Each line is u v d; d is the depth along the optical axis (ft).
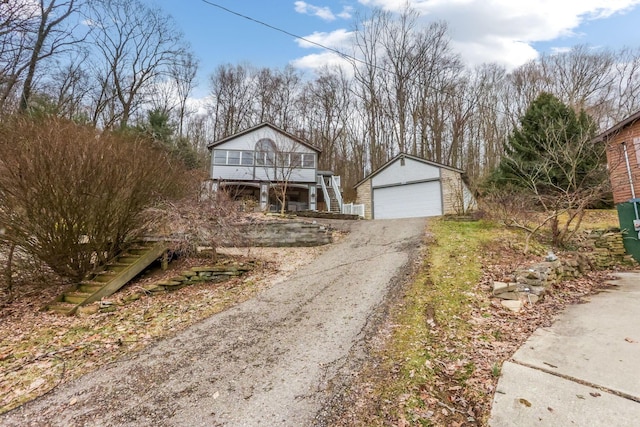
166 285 19.33
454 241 26.81
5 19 33.96
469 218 36.29
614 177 32.35
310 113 100.42
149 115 66.90
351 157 96.22
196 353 11.76
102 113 61.67
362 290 17.87
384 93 84.28
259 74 104.63
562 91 78.13
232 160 59.47
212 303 17.28
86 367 11.02
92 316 15.99
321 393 9.08
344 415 8.16
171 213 22.26
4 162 16.16
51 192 16.80
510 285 16.02
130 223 21.74
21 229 16.80
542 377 9.23
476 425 7.61
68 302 18.07
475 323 13.37
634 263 27.50
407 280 18.74
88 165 18.20
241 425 7.88
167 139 62.39
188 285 20.35
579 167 33.47
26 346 12.85
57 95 48.93
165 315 15.75
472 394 8.78
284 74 104.58
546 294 16.51
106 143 19.95
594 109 63.36
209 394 9.20
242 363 10.91
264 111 102.83
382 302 15.90
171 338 13.17
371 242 30.12
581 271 21.99
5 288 18.78
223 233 23.54
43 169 16.49
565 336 11.87
